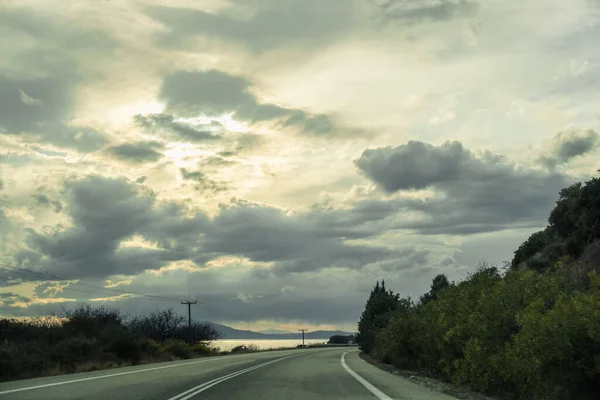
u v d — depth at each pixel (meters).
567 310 10.77
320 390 14.69
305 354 50.41
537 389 11.50
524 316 11.64
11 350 25.25
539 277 16.05
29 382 17.20
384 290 62.47
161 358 39.47
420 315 29.11
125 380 17.91
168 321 60.06
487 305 15.86
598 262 22.41
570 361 10.59
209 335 62.91
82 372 24.08
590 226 32.62
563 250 34.31
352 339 154.00
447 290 21.94
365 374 21.25
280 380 18.06
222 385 16.06
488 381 15.69
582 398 10.66
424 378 22.02
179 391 14.21
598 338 10.12
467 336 18.23
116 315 42.03
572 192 37.16
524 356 12.20
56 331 33.84
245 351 68.56
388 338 32.72
